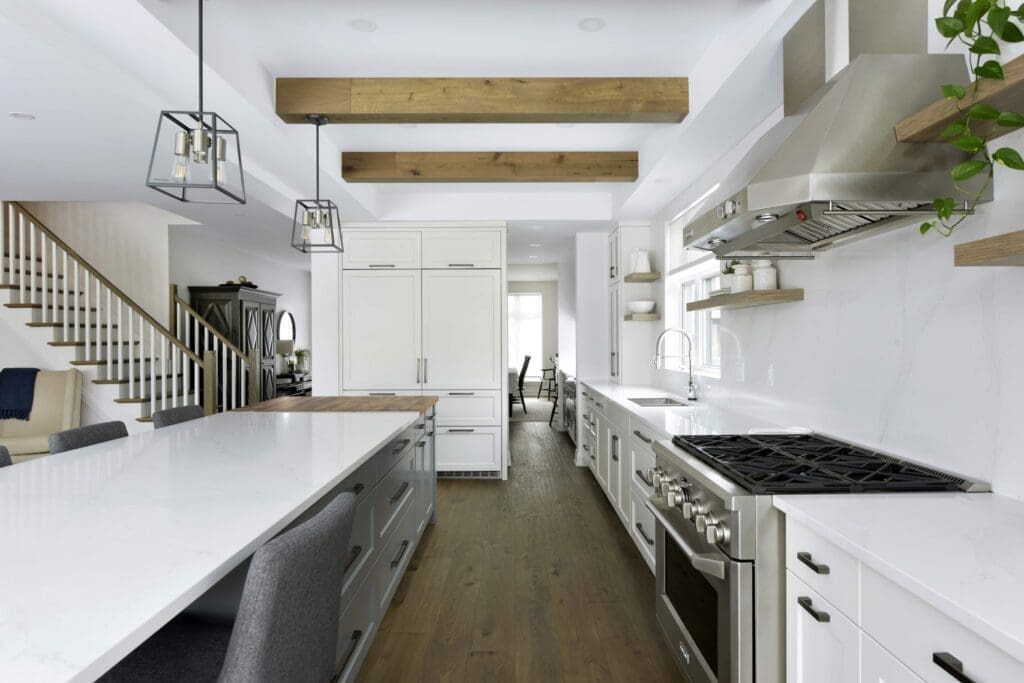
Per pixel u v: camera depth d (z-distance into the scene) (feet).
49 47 6.40
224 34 7.44
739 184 6.42
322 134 11.59
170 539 3.55
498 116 9.17
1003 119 3.77
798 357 7.61
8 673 2.11
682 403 11.96
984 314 4.60
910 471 5.11
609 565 10.00
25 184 12.50
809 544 4.17
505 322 16.57
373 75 8.97
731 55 7.31
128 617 2.55
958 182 4.24
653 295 15.84
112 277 19.38
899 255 5.60
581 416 17.85
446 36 7.79
